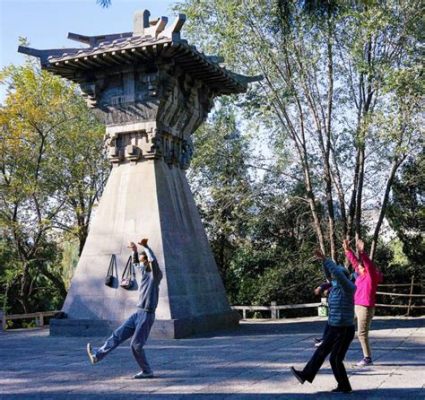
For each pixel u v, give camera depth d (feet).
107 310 51.01
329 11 24.44
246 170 83.35
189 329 48.57
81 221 93.30
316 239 88.69
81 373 30.99
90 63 52.47
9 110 84.58
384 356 34.60
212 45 72.23
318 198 84.43
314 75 72.43
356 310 31.22
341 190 76.74
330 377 28.37
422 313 78.64
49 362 35.50
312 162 79.61
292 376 28.63
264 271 90.17
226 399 23.72
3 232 89.76
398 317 69.56
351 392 24.62
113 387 26.78
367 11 62.23
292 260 88.43
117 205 53.67
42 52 54.39
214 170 84.48
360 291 31.04
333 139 76.28
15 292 97.19
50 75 87.76
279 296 85.87
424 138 66.95
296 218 87.81
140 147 53.83
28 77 87.20
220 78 57.67
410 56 66.80
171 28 48.47
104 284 51.88
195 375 29.40
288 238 91.61
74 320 51.19
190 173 85.30
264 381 27.48
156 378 28.76
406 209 84.23
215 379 28.17
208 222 89.40
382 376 28.19
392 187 83.20
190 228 56.49
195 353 37.73
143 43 48.80
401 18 65.98
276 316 73.15
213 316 53.31
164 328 46.85
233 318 57.67
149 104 52.90
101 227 53.78
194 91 57.57
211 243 94.73
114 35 56.85
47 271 97.76
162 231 51.21
